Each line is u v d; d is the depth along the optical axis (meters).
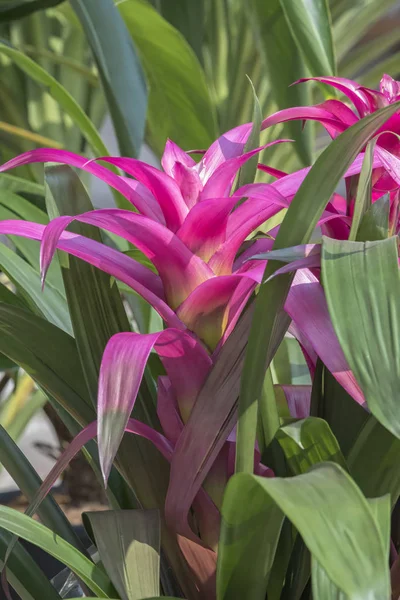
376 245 0.77
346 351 0.74
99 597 0.82
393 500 0.85
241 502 0.78
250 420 0.81
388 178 0.90
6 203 1.06
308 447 0.83
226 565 0.82
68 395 0.92
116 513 0.87
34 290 1.00
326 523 0.72
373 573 0.71
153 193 0.86
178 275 0.85
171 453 0.88
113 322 0.93
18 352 0.92
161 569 0.94
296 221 0.80
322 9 1.04
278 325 0.83
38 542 0.83
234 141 0.91
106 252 0.87
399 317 0.75
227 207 0.83
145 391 0.95
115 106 1.05
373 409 0.73
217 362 0.84
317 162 0.80
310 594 0.91
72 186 0.97
